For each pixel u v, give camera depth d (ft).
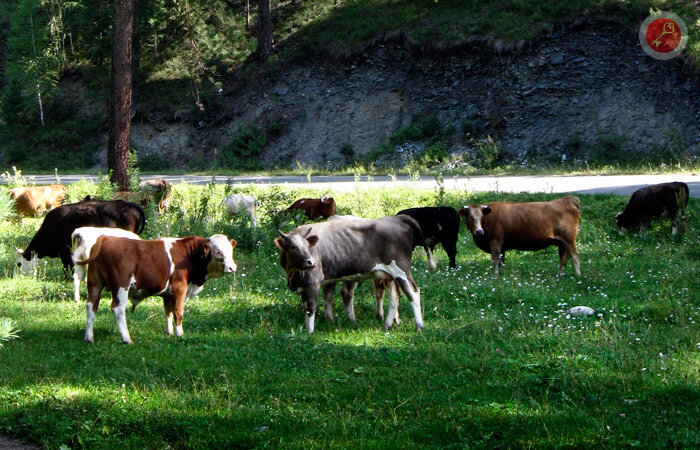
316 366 28.40
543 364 27.76
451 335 32.94
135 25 145.38
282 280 44.62
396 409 23.73
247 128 131.75
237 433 21.79
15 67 156.25
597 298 39.14
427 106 118.42
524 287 42.01
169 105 141.38
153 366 28.09
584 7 115.44
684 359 27.99
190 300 40.47
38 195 66.49
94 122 151.64
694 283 42.42
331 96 128.67
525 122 108.06
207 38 147.13
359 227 33.96
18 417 23.16
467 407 23.72
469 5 128.98
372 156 114.83
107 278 31.55
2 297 41.09
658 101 102.17
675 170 89.10
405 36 128.57
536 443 20.90
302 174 111.86
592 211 62.34
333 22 142.92
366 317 36.83
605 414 22.91
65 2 160.35
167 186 66.03
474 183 83.82
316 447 20.79
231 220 62.34
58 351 30.32
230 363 28.78
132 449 21.07
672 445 20.76
